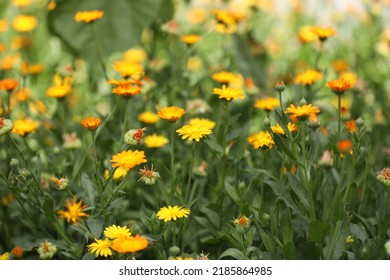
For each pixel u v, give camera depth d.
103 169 2.73
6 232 2.74
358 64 3.44
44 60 3.73
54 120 3.00
